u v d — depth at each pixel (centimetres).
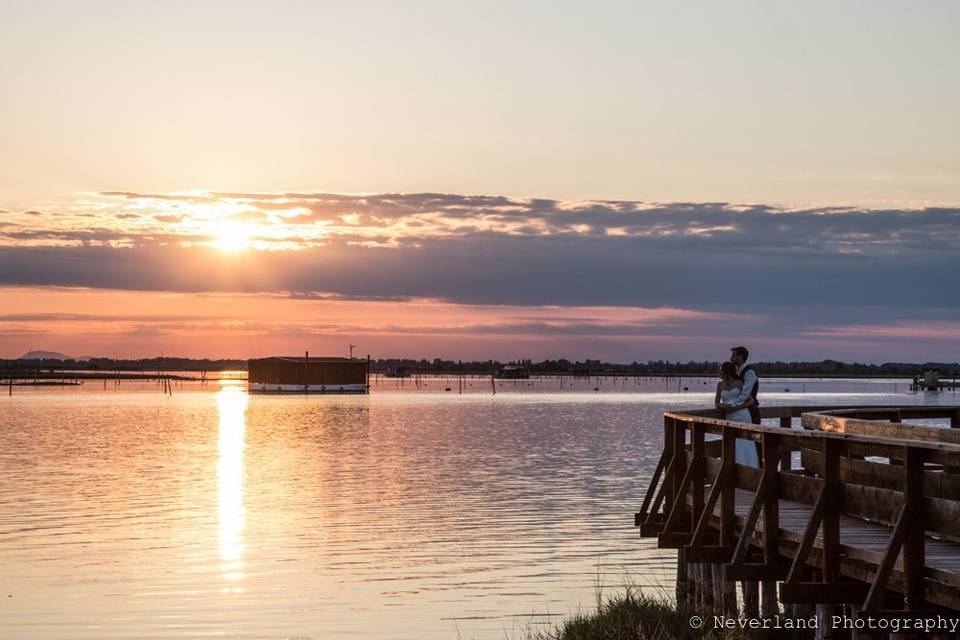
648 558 2612
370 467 5450
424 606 2131
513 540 2909
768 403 18638
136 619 2050
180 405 16475
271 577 2428
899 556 1141
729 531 1495
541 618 2011
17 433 8831
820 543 1230
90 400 19162
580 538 2936
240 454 6462
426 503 3809
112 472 5194
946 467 1541
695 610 1500
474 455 6297
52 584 2364
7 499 3988
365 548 2805
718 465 1590
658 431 9062
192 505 3791
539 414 13025
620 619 1477
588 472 5097
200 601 2194
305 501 3900
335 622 2014
